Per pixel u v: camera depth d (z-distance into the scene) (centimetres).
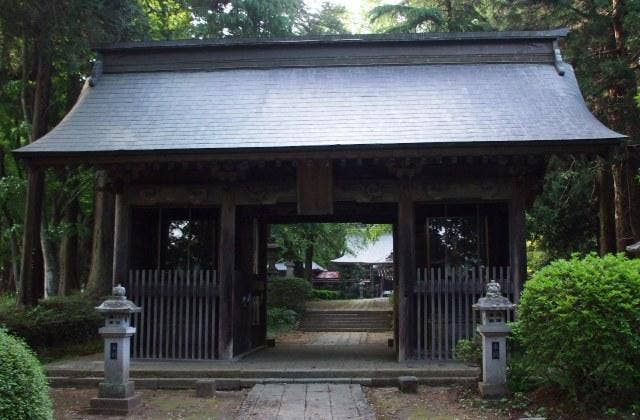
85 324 1477
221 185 1245
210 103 1291
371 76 1345
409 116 1206
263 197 1242
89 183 1989
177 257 1325
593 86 1736
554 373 799
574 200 1964
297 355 1355
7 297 1967
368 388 1030
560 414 784
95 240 1833
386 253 4775
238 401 941
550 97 1257
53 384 1054
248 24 2486
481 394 877
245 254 1402
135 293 1236
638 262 808
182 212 1335
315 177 1195
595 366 761
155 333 1221
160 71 1405
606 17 1784
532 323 813
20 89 1942
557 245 2072
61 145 1168
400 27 2470
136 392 997
